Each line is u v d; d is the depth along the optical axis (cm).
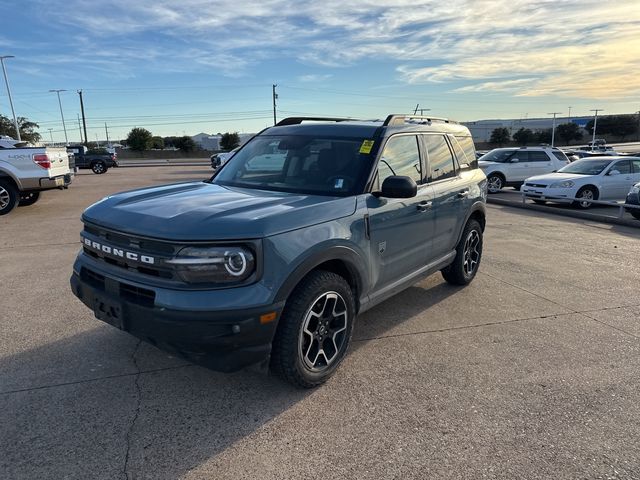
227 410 305
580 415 306
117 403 310
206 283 271
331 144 404
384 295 400
